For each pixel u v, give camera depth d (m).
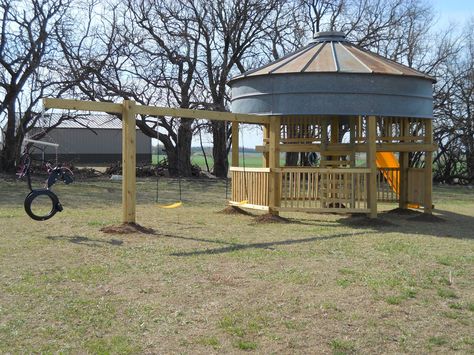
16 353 4.42
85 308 5.52
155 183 26.77
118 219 11.96
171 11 31.61
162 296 6.00
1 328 4.93
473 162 33.72
